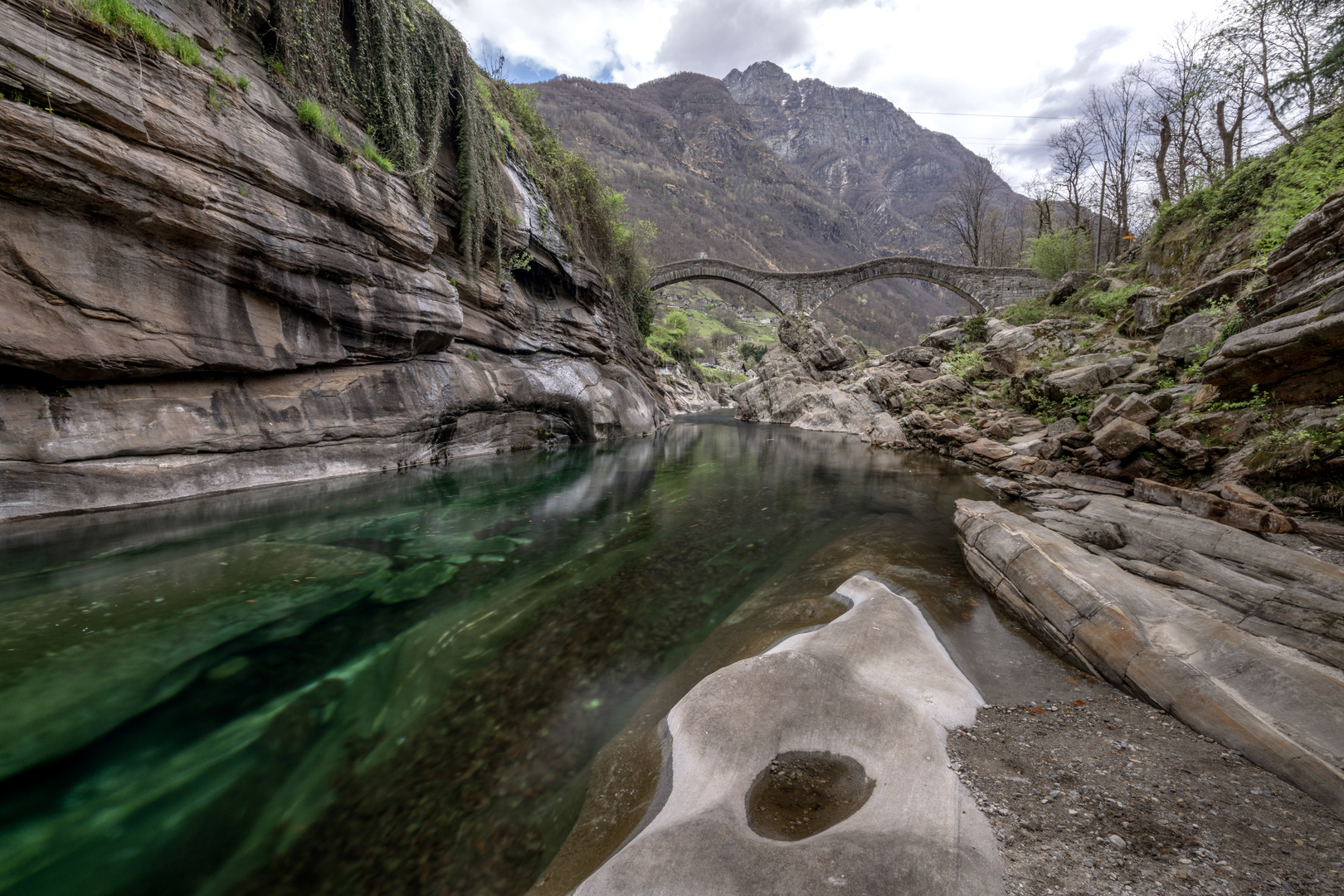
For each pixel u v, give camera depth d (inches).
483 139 592.1
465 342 604.1
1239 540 227.1
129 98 275.4
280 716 144.6
